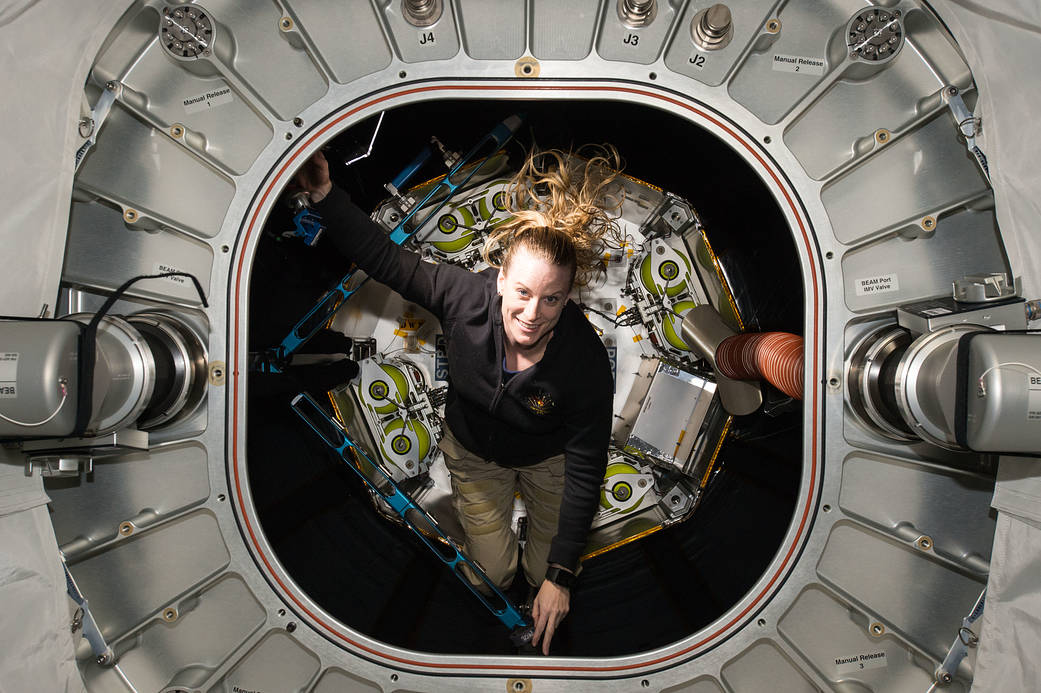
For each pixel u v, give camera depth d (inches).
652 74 79.4
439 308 73.2
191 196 78.9
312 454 112.3
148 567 77.5
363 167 108.8
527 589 110.2
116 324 65.4
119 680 75.1
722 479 116.4
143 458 77.6
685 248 112.4
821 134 80.0
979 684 67.6
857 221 79.6
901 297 78.2
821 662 80.0
